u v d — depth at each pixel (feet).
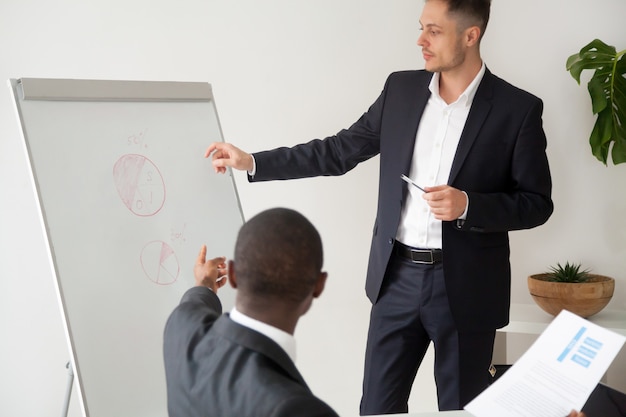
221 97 10.44
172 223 7.38
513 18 10.15
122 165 7.23
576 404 4.85
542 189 7.79
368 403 8.34
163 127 7.68
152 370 6.75
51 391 10.55
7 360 10.44
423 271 7.82
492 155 7.71
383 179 8.07
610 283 9.39
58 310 10.40
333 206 10.66
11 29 10.12
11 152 10.14
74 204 6.82
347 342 10.90
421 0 10.21
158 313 6.97
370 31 10.30
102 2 10.14
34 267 10.32
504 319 8.01
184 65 10.34
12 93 6.89
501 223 7.52
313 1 10.26
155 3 10.19
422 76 8.09
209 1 10.24
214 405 4.00
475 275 7.75
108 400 6.44
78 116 7.14
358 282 10.78
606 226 10.25
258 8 10.27
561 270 9.69
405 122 7.98
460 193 7.34
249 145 10.55
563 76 10.12
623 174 10.12
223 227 7.72
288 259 4.07
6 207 10.21
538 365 5.17
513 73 10.27
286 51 10.35
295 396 3.77
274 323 4.15
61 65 10.21
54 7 10.11
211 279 6.09
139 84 7.64
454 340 7.86
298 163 8.38
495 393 5.10
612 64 9.49
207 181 7.80
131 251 7.01
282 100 10.46
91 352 6.49
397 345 8.12
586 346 5.13
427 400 11.05
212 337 4.28
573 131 10.18
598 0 9.93
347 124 10.47
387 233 7.95
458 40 7.48
